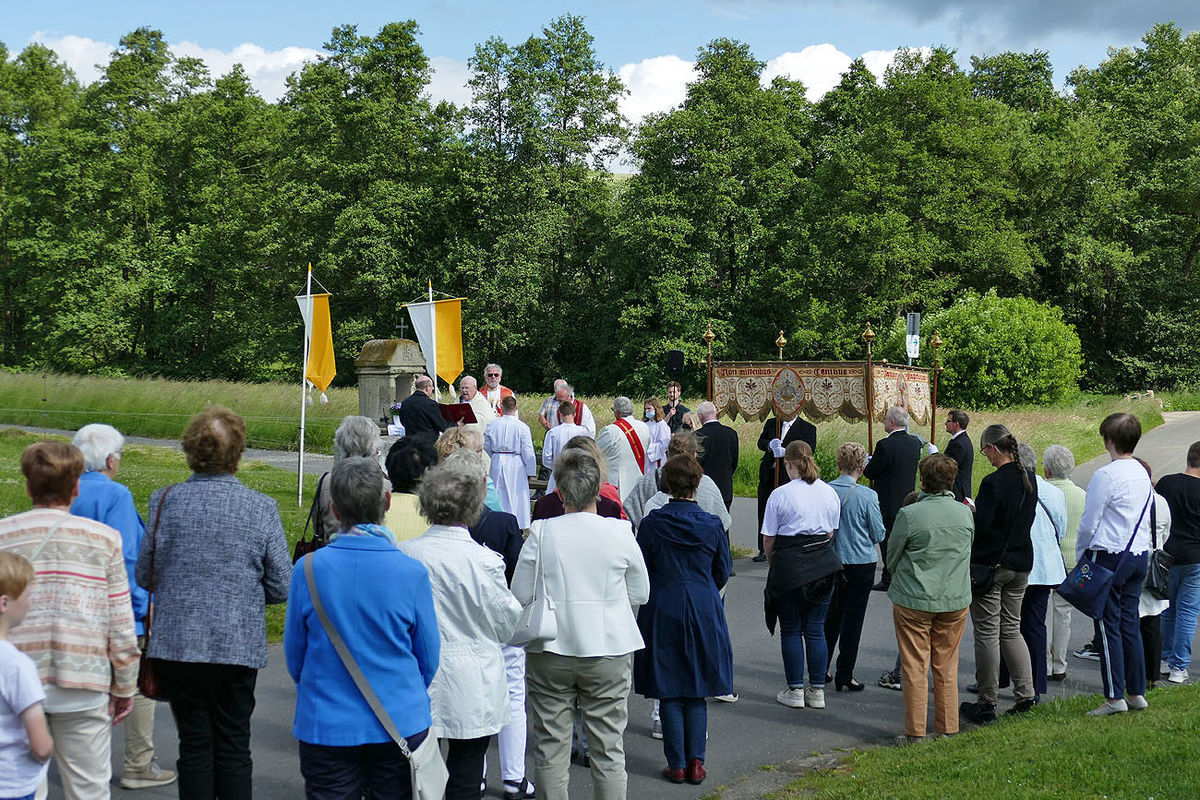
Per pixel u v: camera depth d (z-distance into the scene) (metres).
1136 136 55.84
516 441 10.33
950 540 6.35
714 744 6.43
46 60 61.94
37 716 3.61
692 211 46.91
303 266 48.78
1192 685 7.43
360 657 3.64
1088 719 6.46
